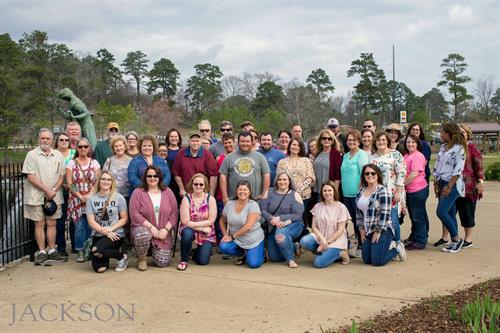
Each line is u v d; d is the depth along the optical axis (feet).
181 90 309.22
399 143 29.68
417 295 18.97
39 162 24.62
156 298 19.06
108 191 24.08
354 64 250.37
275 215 25.02
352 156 26.71
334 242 24.04
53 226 25.27
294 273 22.77
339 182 27.17
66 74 196.75
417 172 26.99
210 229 24.50
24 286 20.80
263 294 19.43
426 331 14.66
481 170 27.02
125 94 276.62
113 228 23.40
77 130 30.12
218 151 31.07
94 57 282.15
